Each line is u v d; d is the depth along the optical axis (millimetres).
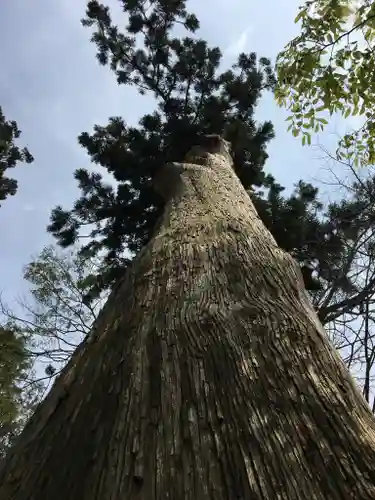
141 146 8750
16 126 12383
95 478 1345
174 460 1349
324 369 1756
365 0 4051
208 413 1505
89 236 9633
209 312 1982
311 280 7012
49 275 11641
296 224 8203
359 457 1366
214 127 8969
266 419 1478
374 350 6609
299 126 4742
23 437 1705
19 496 1388
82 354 2043
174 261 2457
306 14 4266
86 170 9414
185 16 10562
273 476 1282
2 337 9922
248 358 1735
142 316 2057
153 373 1692
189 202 3449
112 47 10172
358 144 5199
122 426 1490
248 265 2395
